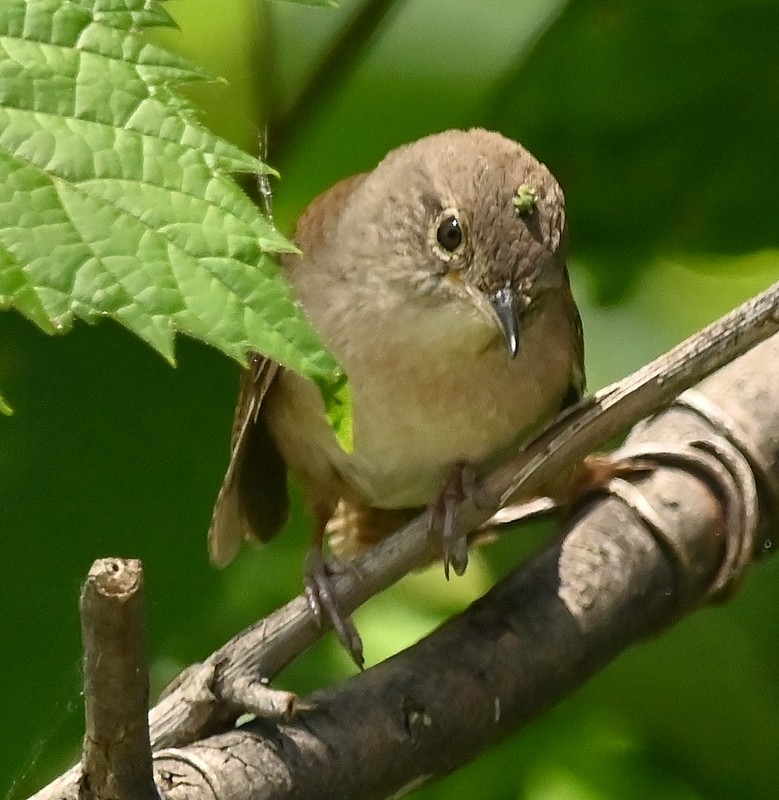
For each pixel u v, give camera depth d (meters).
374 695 1.96
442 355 2.00
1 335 2.00
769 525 1.99
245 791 1.95
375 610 2.05
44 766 1.99
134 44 1.92
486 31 2.06
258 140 2.02
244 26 2.02
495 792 2.03
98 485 2.00
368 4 2.03
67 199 1.92
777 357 1.99
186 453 2.00
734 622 2.02
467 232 2.00
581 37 2.01
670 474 1.98
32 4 1.92
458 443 2.01
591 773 2.03
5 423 2.00
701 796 2.02
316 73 2.03
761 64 2.01
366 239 2.01
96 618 1.93
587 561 1.97
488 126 2.02
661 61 2.01
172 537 2.00
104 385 2.00
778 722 2.02
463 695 1.96
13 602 1.99
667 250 2.03
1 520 2.00
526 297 2.00
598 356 2.08
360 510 2.02
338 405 1.94
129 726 1.93
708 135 2.02
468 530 1.98
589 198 2.02
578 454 1.97
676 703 2.02
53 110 1.92
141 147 1.92
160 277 1.92
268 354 1.92
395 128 2.05
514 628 1.97
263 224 1.92
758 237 2.02
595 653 1.97
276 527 2.02
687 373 1.97
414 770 1.96
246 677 1.96
